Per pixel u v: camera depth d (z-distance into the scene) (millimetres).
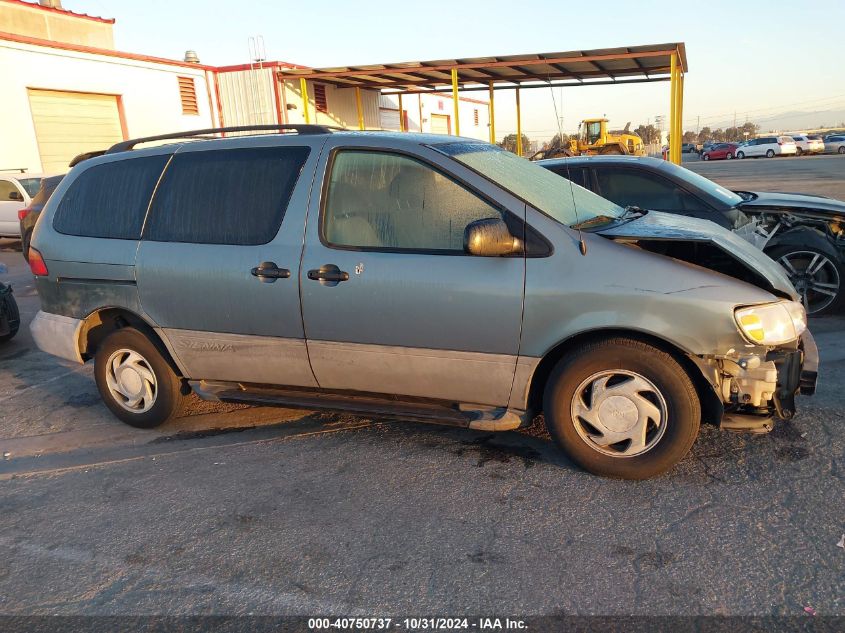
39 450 4328
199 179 4098
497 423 3529
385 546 3016
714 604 2535
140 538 3195
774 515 3084
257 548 3055
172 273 4039
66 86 17453
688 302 3133
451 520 3199
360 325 3637
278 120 20531
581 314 3250
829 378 4699
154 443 4316
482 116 36750
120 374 4477
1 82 16094
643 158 6840
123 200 4320
